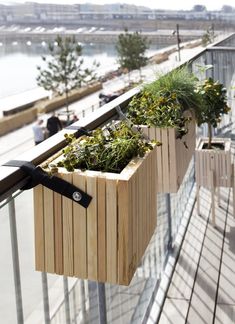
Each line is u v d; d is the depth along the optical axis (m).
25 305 1.51
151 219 1.77
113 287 2.17
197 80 3.03
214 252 3.26
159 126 2.42
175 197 3.56
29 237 1.49
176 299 2.76
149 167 1.71
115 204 1.44
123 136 1.75
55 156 1.58
